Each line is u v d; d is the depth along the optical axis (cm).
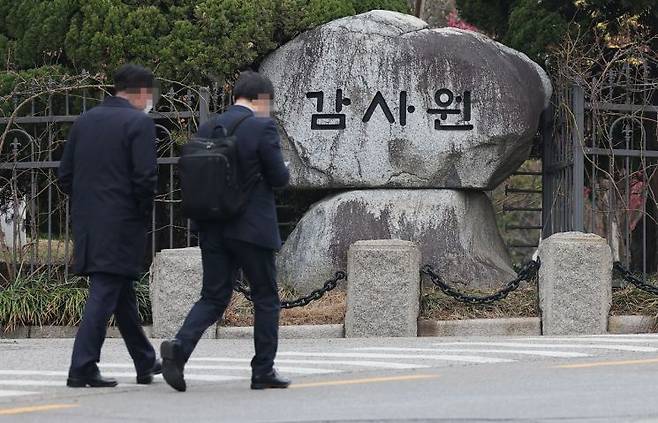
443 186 3397
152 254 3412
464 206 3400
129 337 2095
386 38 3400
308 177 3416
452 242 3331
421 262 3183
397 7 3847
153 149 2061
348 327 2970
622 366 2238
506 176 3522
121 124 2056
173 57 3431
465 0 4053
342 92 3400
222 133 1988
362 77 3394
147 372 2097
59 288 3216
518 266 3709
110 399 1905
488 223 3528
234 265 2019
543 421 1653
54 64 3494
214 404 1833
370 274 2961
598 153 3381
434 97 3378
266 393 1942
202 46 3441
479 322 3002
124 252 2052
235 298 3108
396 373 2172
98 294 2047
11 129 3369
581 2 3753
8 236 3828
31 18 3503
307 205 3691
